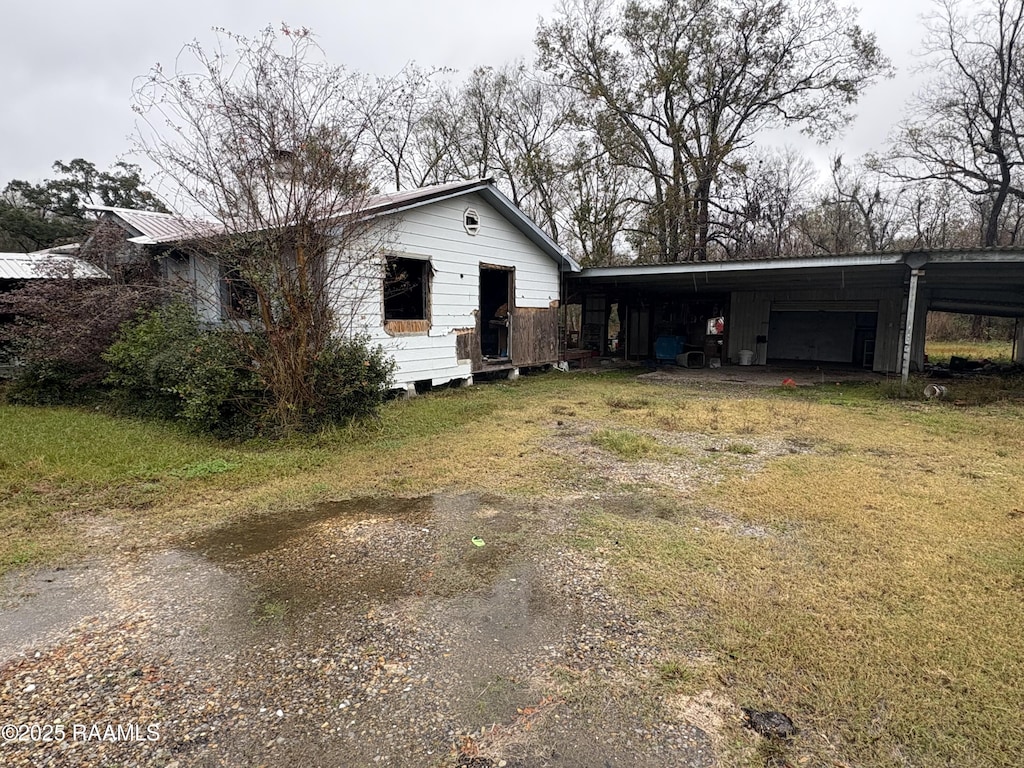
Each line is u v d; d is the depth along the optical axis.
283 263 5.67
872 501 4.12
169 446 5.55
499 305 12.34
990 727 1.88
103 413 7.32
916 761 1.75
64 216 25.52
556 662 2.27
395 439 6.11
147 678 2.17
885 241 25.45
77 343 7.89
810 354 16.78
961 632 2.41
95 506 4.04
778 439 6.27
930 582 2.87
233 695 2.08
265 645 2.39
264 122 5.42
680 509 4.02
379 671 2.22
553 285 12.79
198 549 3.38
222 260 5.90
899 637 2.38
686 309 16.34
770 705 2.01
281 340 5.82
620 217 21.83
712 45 20.06
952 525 3.64
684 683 2.13
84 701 2.04
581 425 7.03
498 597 2.79
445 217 9.59
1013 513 3.85
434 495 4.37
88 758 1.77
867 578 2.91
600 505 4.12
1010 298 13.41
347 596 2.81
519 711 1.99
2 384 8.97
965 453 5.54
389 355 8.66
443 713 1.98
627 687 2.11
